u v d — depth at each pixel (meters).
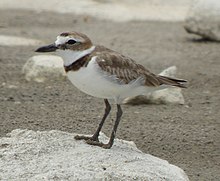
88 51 9.84
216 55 22.59
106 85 9.85
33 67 18.36
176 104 16.33
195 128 14.21
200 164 12.07
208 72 19.97
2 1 31.45
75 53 9.77
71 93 17.03
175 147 12.95
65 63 9.88
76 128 13.77
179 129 14.08
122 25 28.30
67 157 9.76
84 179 9.02
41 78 18.20
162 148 12.87
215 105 16.42
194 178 11.23
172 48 23.69
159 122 14.59
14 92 16.97
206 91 17.89
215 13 24.42
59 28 27.03
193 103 16.55
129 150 10.45
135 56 21.94
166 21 29.31
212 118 15.12
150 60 21.38
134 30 27.19
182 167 11.87
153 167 9.77
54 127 13.77
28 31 25.98
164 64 20.80
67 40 9.74
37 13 29.97
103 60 9.75
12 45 23.27
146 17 29.75
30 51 22.33
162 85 10.40
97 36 25.58
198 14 24.61
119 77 9.85
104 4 31.27
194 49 23.56
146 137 13.45
